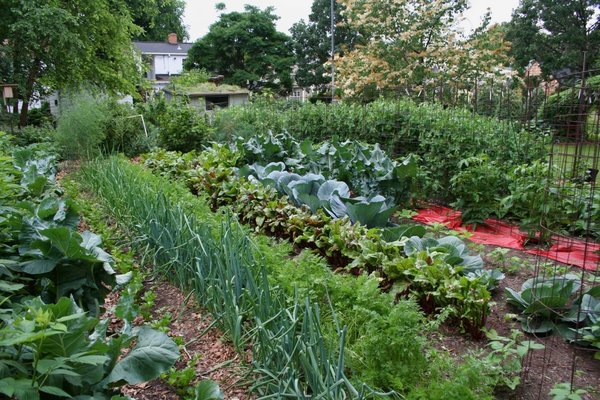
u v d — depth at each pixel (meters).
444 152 7.33
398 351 2.49
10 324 1.51
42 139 13.27
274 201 5.60
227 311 3.06
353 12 18.58
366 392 2.27
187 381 2.72
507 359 3.00
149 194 4.96
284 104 16.19
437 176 7.30
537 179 5.68
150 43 51.25
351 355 2.56
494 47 17.09
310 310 2.38
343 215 5.37
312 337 2.34
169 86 20.16
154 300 3.84
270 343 2.61
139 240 4.52
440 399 2.23
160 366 1.93
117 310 2.40
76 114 9.95
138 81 21.36
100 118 10.41
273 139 8.53
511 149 7.26
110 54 19.06
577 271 4.67
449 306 3.23
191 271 3.74
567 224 5.54
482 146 7.38
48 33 14.80
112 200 5.97
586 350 3.21
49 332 1.39
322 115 10.57
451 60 16.94
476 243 5.60
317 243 4.58
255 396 2.62
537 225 5.52
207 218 4.40
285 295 2.93
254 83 41.97
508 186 6.40
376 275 3.83
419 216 6.87
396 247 4.00
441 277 3.55
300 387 2.45
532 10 29.36
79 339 1.68
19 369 1.53
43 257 2.62
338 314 2.89
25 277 2.73
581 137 4.26
